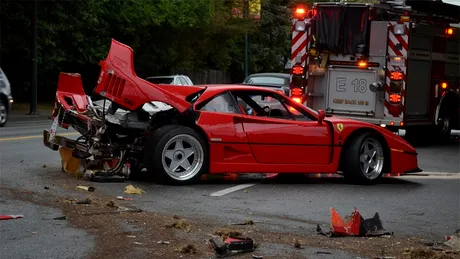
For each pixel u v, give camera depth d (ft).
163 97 36.09
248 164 37.01
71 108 37.68
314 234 26.02
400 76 57.00
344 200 34.12
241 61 178.19
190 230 25.52
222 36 154.51
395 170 40.16
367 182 39.19
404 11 57.52
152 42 132.57
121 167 36.73
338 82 59.00
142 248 22.80
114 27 119.55
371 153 39.58
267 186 37.58
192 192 34.53
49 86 131.85
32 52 96.37
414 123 59.31
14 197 30.89
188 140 35.99
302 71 59.21
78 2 106.63
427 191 37.70
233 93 37.81
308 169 38.27
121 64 36.50
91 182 35.99
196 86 37.81
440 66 62.23
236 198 33.50
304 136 37.99
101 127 36.37
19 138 58.13
